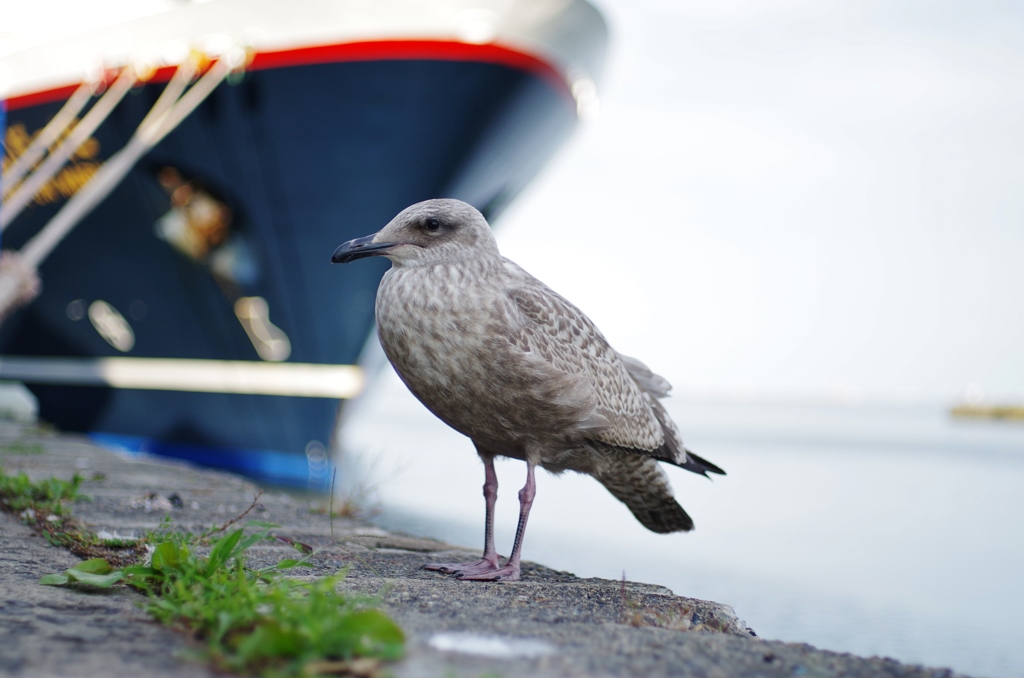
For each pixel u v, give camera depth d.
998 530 16.20
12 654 2.32
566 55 12.99
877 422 104.31
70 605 2.94
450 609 3.11
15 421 14.11
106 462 8.08
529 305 4.23
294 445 15.32
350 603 2.74
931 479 27.28
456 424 4.32
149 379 15.54
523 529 4.25
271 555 4.18
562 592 3.66
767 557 12.37
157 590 3.19
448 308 3.99
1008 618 8.95
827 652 2.71
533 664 2.41
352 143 12.72
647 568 10.48
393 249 4.17
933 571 11.90
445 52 12.02
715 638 2.81
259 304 14.40
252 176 13.16
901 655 7.16
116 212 13.98
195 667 2.28
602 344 4.57
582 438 4.37
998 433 73.44
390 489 15.80
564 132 14.55
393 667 2.29
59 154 12.13
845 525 16.47
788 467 31.08
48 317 15.49
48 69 13.45
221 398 15.28
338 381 14.68
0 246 14.95
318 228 13.43
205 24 12.49
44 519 4.56
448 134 12.63
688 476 26.91
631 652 2.58
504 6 12.13
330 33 12.07
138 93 12.97
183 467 8.08
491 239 4.25
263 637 2.29
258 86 12.49
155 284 14.62
